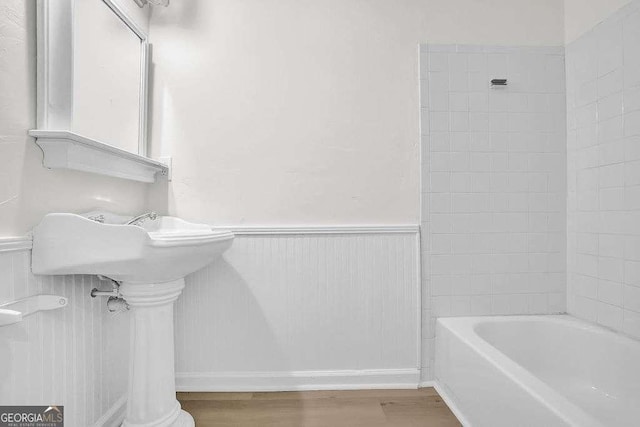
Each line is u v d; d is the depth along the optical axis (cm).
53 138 85
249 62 148
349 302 148
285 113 148
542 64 152
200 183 147
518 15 150
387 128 150
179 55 147
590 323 138
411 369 149
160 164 138
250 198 148
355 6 150
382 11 150
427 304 150
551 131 152
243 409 131
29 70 83
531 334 145
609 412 116
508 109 151
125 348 126
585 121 142
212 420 124
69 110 90
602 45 133
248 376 146
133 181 135
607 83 131
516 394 91
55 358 91
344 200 150
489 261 151
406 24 150
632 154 122
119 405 121
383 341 149
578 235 146
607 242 132
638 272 120
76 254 85
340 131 150
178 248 92
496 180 151
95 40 107
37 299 83
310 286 147
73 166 91
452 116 150
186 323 146
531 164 152
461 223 150
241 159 148
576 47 146
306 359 147
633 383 116
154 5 145
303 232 147
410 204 151
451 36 151
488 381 105
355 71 150
